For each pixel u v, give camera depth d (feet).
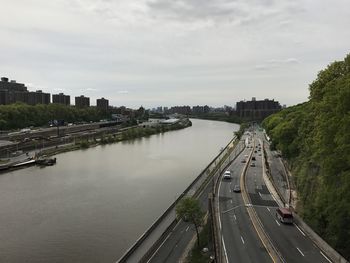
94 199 381.40
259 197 332.19
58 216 326.65
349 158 168.86
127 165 583.58
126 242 267.80
